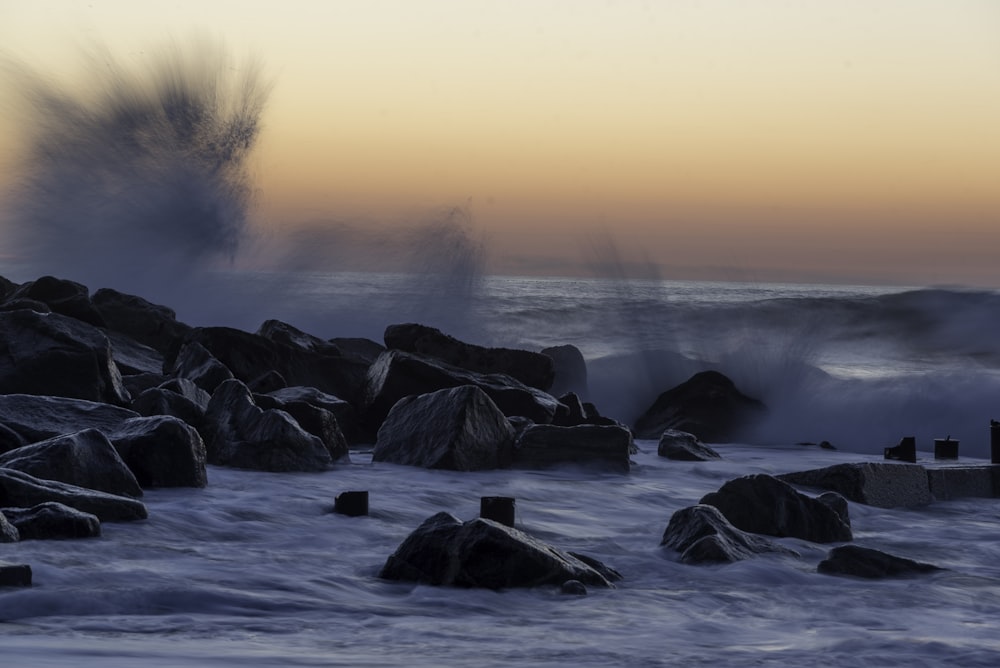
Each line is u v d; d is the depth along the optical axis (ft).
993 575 46.83
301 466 68.18
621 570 44.88
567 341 176.86
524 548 40.57
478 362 102.94
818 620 37.24
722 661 30.01
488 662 29.17
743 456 94.73
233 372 94.07
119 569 38.96
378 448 75.61
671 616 37.14
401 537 49.21
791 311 197.16
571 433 76.64
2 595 34.12
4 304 96.02
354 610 36.11
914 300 201.77
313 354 98.12
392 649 30.53
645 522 57.77
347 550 46.09
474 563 40.19
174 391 76.74
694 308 186.29
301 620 34.22
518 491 65.51
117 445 57.31
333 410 87.76
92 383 79.05
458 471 71.87
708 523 48.73
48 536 43.50
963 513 68.64
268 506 54.65
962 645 32.40
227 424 69.77
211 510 52.37
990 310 200.44
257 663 27.84
